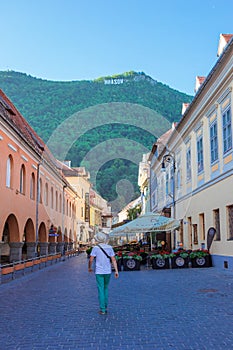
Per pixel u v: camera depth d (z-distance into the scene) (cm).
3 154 1994
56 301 1059
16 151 2233
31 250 2691
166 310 866
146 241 4041
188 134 2472
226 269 1738
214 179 1914
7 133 2028
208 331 674
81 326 741
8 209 2083
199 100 2089
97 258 869
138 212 5884
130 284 1372
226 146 1750
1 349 603
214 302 952
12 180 2172
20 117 2933
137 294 1123
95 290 1267
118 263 1966
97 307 937
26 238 2697
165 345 597
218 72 1731
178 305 924
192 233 2409
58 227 3753
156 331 684
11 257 2295
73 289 1310
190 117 2334
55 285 1448
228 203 1723
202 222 2225
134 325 734
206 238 2081
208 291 1137
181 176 2733
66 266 2511
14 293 1259
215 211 1956
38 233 2930
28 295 1199
